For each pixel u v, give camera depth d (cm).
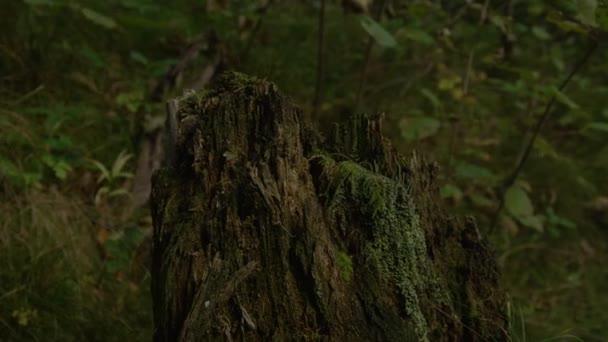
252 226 158
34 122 333
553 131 461
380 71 457
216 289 152
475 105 439
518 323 310
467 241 192
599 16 246
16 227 281
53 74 363
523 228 399
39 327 256
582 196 422
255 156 164
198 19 374
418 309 166
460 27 450
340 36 479
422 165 189
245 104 168
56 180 311
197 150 166
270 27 462
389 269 165
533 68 467
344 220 166
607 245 398
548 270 374
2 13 375
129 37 418
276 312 154
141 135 342
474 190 400
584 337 314
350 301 159
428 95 353
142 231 308
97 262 291
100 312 271
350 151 182
